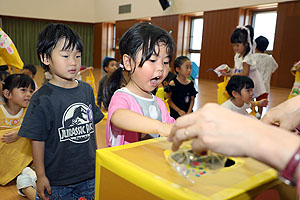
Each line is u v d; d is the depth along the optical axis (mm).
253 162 497
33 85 1674
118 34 10867
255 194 410
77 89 1147
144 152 495
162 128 587
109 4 11070
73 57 1048
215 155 457
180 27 8672
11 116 1669
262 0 6598
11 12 10367
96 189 502
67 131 1084
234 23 7301
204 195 365
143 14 9727
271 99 4699
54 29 1021
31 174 1548
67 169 1099
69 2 11289
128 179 427
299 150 300
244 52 2791
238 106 2121
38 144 1034
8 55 1938
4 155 1537
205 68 8188
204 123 359
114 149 506
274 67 3289
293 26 6211
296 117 586
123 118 688
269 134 328
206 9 7895
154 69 780
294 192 456
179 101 2555
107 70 3186
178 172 409
